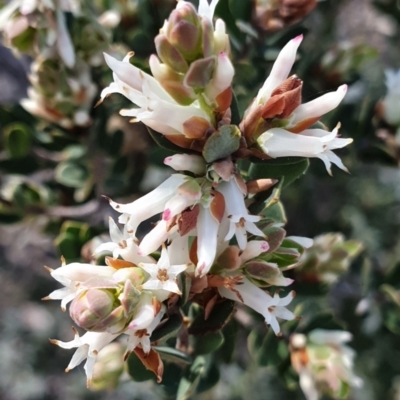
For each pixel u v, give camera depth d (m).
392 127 0.18
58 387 0.44
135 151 0.21
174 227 0.10
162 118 0.10
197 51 0.10
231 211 0.10
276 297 0.11
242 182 0.10
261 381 0.34
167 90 0.10
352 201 0.33
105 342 0.10
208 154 0.10
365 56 0.19
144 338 0.10
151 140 0.21
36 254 0.46
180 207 0.10
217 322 0.12
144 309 0.10
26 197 0.20
